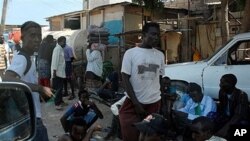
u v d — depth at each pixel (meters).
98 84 9.84
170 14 14.38
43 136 2.99
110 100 6.43
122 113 3.57
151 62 3.49
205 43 13.22
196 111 5.29
